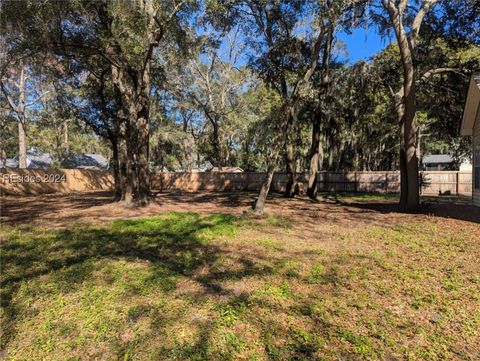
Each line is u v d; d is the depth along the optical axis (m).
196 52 15.19
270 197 20.36
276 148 12.52
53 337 3.54
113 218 11.19
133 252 6.67
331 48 18.39
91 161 42.59
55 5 10.57
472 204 14.55
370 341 3.37
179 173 30.44
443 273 5.27
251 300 4.28
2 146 36.38
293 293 4.52
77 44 12.63
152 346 3.30
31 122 31.00
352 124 28.22
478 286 4.71
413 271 5.36
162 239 7.76
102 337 3.48
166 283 4.88
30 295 4.55
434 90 15.45
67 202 17.52
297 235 8.23
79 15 11.85
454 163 39.22
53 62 15.09
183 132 34.91
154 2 11.02
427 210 12.44
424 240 7.50
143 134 14.30
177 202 16.78
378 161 40.75
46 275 5.32
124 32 10.59
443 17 13.78
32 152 43.16
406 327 3.64
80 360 3.16
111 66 15.00
